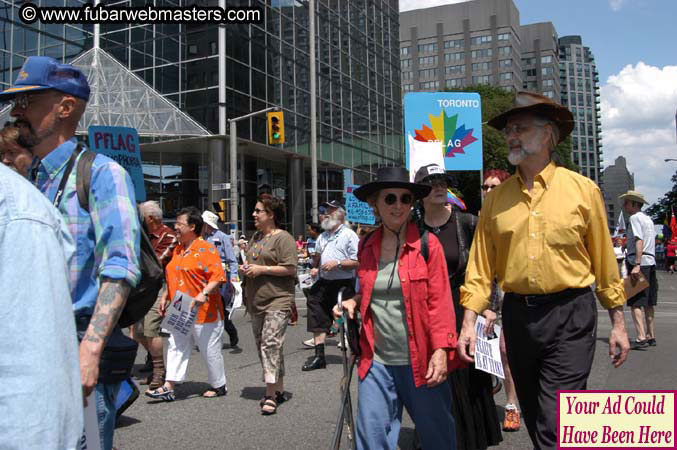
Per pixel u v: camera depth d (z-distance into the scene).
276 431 5.04
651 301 8.97
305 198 39.59
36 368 1.44
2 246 1.48
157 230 6.96
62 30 31.78
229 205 30.58
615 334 3.15
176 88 31.62
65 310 1.57
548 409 3.02
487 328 4.32
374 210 3.57
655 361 7.73
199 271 6.18
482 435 4.14
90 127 6.77
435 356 3.26
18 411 1.41
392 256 3.46
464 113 9.23
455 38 147.75
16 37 30.02
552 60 168.75
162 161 33.53
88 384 2.22
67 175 2.47
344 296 3.53
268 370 5.62
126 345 2.67
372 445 3.27
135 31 32.47
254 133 32.59
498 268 3.42
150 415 5.61
